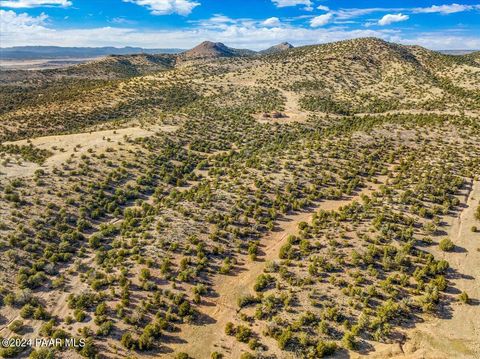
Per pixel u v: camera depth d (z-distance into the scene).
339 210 63.62
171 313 45.53
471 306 43.03
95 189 76.06
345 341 39.41
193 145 103.06
